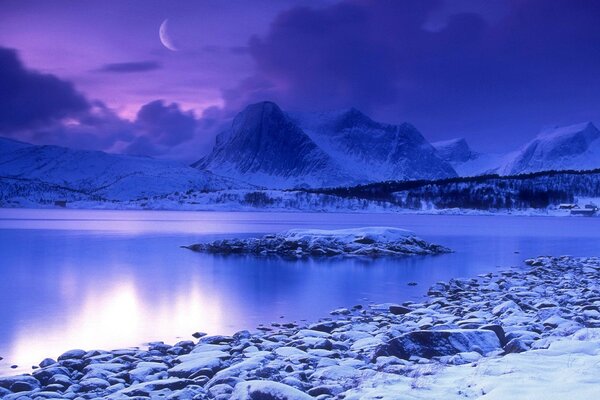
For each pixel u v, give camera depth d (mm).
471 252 61188
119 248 65812
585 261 47156
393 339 13938
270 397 9906
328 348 16297
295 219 182875
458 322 18484
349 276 39500
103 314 25844
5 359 18031
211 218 193000
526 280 34562
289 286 34750
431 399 9164
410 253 57344
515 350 12891
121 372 14117
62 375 13930
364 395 9430
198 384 12523
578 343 12180
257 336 19234
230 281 37094
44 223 144750
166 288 34219
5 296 31172
